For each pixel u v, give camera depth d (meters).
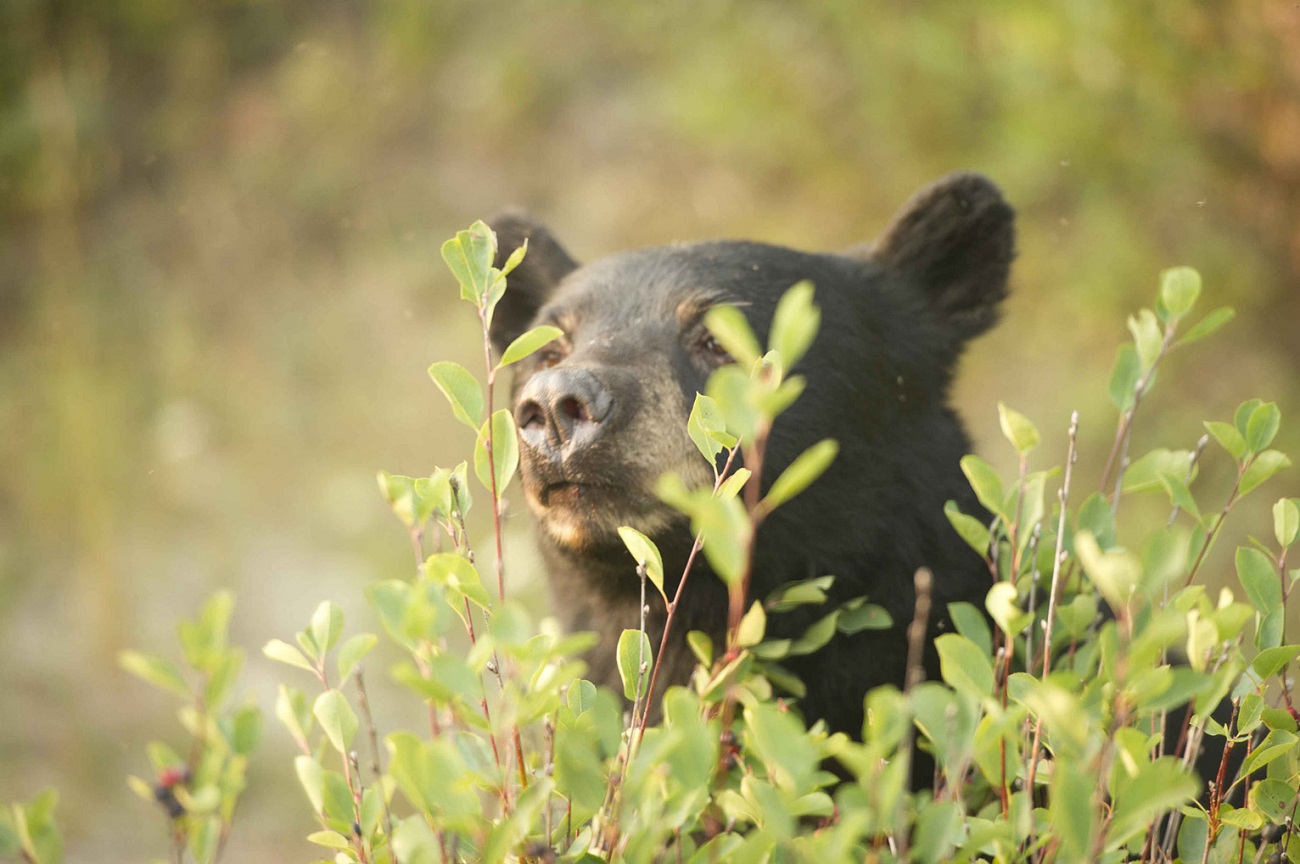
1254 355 12.27
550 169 16.17
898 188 13.91
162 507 13.53
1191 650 3.29
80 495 13.32
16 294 15.98
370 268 15.70
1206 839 3.86
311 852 9.80
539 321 6.28
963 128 13.56
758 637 3.24
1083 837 2.66
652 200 15.34
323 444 14.12
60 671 11.58
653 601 5.66
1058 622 4.57
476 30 17.48
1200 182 12.53
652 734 3.56
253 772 10.36
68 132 16.59
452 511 3.79
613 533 5.25
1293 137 12.02
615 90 16.50
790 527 5.58
